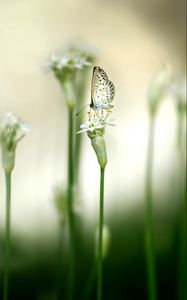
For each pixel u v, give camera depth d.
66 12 1.48
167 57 1.41
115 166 0.92
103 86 0.50
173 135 1.06
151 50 1.43
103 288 0.68
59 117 0.92
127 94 1.15
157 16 1.51
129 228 0.75
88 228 0.75
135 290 0.68
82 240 0.67
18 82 1.27
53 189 0.59
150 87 0.61
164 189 0.91
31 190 0.94
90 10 1.49
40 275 0.68
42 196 0.90
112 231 0.73
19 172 1.02
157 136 1.07
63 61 0.55
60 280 0.61
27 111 1.18
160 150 1.03
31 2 1.48
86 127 0.49
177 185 0.83
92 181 0.92
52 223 0.79
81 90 0.61
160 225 0.76
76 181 0.61
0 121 0.50
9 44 1.39
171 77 0.61
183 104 0.61
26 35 1.42
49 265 0.68
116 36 1.44
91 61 0.60
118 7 1.51
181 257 0.61
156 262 0.69
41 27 1.44
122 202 0.83
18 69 1.31
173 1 1.51
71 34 1.42
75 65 0.56
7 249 0.51
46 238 0.73
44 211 0.84
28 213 0.86
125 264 0.70
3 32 1.42
